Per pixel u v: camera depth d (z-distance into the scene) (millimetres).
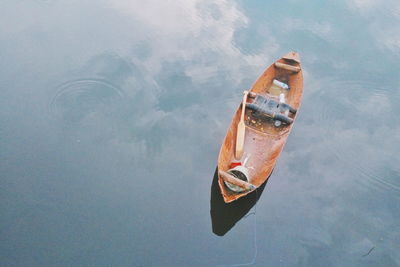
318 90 11758
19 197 7793
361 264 7582
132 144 9398
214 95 11086
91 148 9125
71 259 6977
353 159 9742
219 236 7719
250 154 9156
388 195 8953
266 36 13633
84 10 13914
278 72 11305
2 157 8523
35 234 7238
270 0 15750
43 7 13734
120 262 7055
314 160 9617
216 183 8750
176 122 10141
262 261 7410
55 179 8289
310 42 13617
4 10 13250
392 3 16312
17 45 11797
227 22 14133
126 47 12367
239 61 12406
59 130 9430
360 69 12648
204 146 9586
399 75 12570
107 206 7934
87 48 12086
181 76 11586
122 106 10352
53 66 11234
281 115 9609
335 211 8477
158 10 14406
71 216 7637
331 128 10594
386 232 8203
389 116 11172
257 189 8469
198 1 15219
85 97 10430
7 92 10188
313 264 7492
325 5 15820
